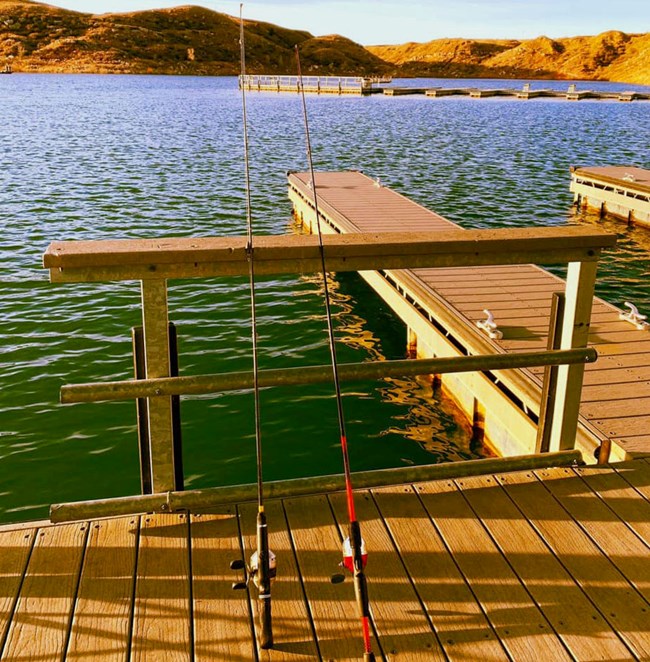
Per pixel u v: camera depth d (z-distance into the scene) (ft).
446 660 7.34
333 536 9.30
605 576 8.63
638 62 503.61
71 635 7.53
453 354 22.54
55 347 27.09
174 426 9.38
